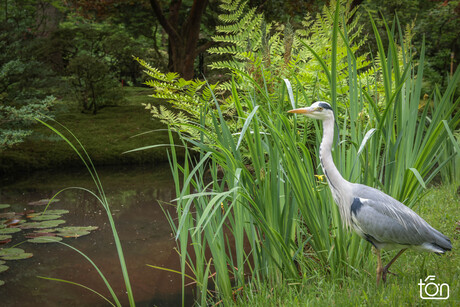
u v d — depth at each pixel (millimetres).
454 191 6773
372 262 3906
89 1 16797
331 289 3346
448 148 7781
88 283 5430
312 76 5203
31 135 13812
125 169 13758
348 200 3416
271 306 3404
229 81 6000
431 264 3770
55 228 7844
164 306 4648
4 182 11969
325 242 3822
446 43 18438
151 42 24688
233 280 4945
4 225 7930
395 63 3568
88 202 9836
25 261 6285
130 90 23109
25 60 15047
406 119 3979
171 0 18250
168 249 6562
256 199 3777
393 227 3199
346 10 5152
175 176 3762
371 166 3838
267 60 5168
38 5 21344
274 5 16016
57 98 16609
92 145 14953
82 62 17406
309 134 5461
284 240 3881
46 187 11383
